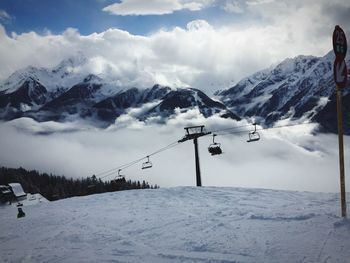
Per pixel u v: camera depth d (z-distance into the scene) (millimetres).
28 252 9469
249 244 7961
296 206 12805
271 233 8547
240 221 10164
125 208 16344
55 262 8258
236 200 16141
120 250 8719
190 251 8016
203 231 9516
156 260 7684
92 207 18141
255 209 12492
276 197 16297
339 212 10070
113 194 23125
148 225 11289
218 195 18547
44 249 9617
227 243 8203
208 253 7730
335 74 8477
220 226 9828
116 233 10672
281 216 10016
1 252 9852
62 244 10008
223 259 7258
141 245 8977
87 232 11281
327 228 8344
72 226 12750
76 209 18156
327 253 6895
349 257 6609
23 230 13297
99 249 9031
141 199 19516
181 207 15102
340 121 8898
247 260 7070
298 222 9227
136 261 7754
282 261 6797
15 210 24891
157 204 16906
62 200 24844
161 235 9719
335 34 8438
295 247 7406
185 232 9672
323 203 13297
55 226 13250
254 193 18281
